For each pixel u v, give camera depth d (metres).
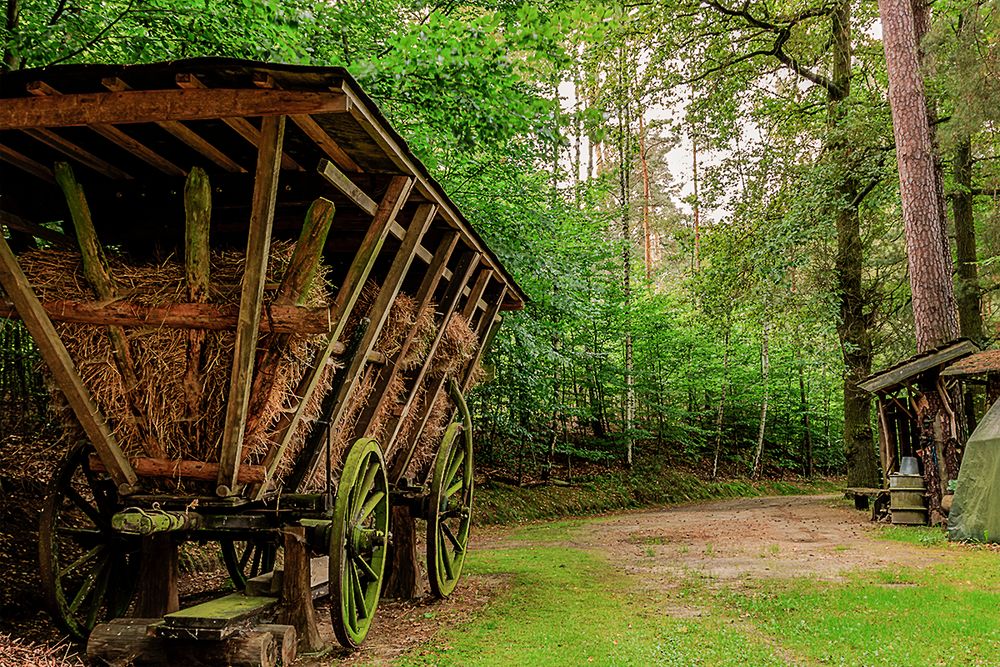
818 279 16.70
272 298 4.23
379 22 8.54
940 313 12.59
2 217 4.55
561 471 19.66
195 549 7.93
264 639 3.94
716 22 17.34
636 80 17.81
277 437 4.33
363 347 5.01
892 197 16.19
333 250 5.88
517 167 11.84
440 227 6.08
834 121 16.97
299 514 4.56
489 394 15.85
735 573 7.68
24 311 4.14
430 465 7.56
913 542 9.99
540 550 10.00
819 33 18.44
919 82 13.05
